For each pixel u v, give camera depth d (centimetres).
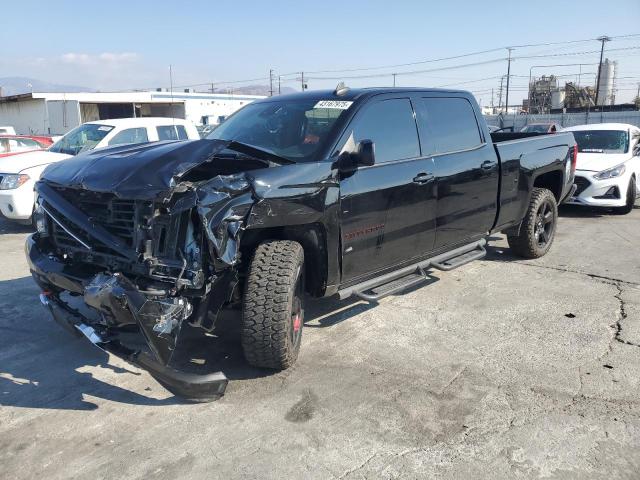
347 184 417
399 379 393
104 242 356
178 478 289
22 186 877
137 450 312
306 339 462
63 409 356
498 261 709
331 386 383
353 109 446
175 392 350
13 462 302
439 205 511
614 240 830
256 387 381
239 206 341
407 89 507
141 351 342
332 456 306
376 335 471
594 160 1041
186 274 334
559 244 805
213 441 320
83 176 367
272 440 321
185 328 479
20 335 475
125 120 1048
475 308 538
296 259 376
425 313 524
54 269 387
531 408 354
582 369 407
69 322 378
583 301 555
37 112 3594
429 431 329
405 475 290
